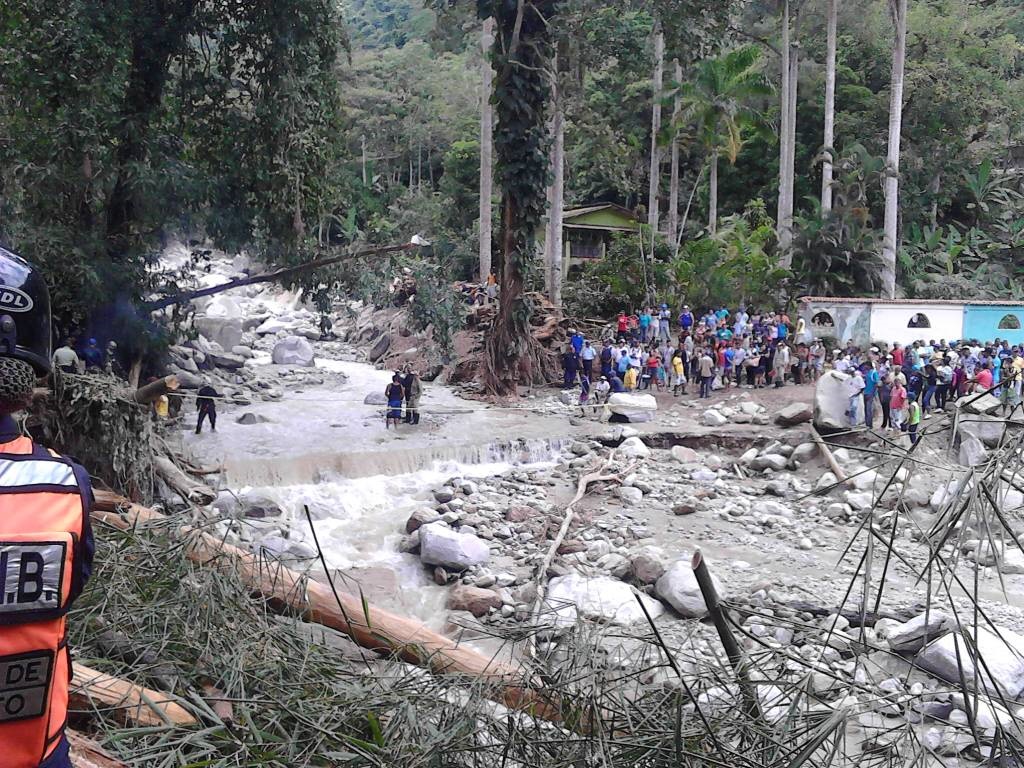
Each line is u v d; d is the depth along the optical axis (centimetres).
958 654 427
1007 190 4988
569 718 482
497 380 2711
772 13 5100
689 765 439
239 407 2461
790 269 3556
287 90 1912
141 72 1942
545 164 2662
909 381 2081
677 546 1527
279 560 674
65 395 1088
